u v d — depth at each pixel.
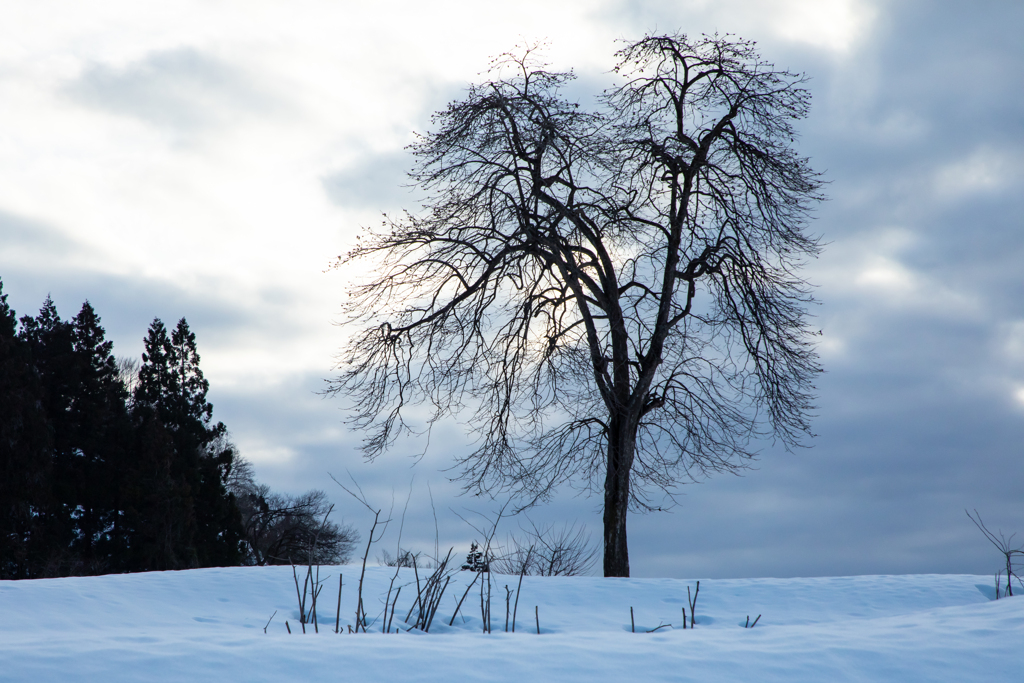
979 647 4.60
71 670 3.90
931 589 9.02
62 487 30.94
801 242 15.81
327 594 8.12
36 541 28.03
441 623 7.14
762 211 15.97
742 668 4.19
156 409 36.62
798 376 15.82
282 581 8.59
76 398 33.31
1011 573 8.60
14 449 27.77
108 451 32.94
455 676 3.90
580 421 15.92
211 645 4.36
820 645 4.64
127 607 7.14
